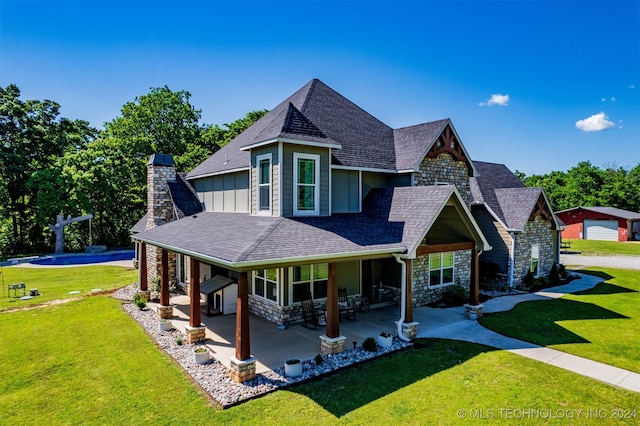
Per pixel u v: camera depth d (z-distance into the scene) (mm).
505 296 18266
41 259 33656
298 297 13680
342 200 14922
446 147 17609
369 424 7105
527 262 21109
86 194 38844
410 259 11734
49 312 15406
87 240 43375
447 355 10523
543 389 8500
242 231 11789
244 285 8898
